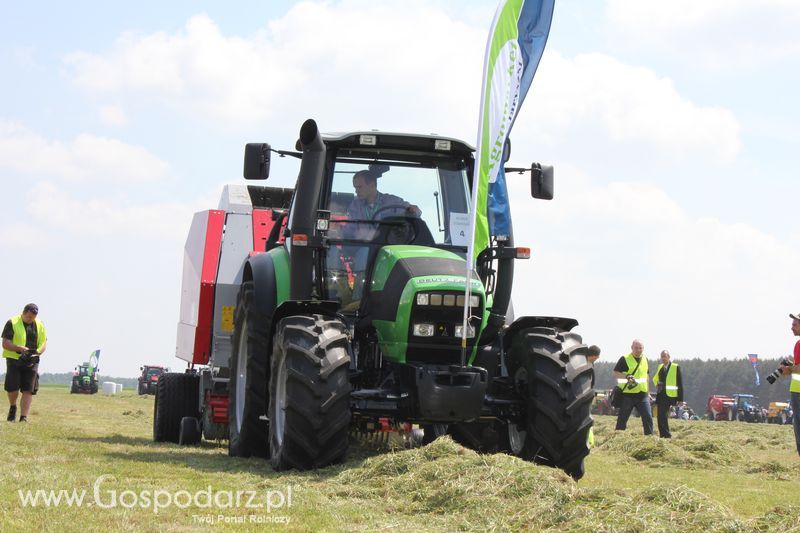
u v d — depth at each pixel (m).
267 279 9.74
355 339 9.12
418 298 8.44
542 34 9.44
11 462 8.16
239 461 9.20
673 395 19.53
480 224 8.84
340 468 8.06
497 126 9.07
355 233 9.26
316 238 8.91
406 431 9.09
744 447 19.27
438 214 9.45
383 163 9.48
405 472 7.36
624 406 18.45
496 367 9.26
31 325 15.41
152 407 29.28
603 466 12.05
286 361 8.18
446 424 9.77
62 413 21.17
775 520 5.85
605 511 5.80
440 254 8.90
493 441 9.40
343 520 5.84
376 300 8.84
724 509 5.89
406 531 5.50
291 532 5.41
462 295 8.49
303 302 8.58
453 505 6.24
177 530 5.32
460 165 9.63
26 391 15.37
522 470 6.72
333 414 8.06
